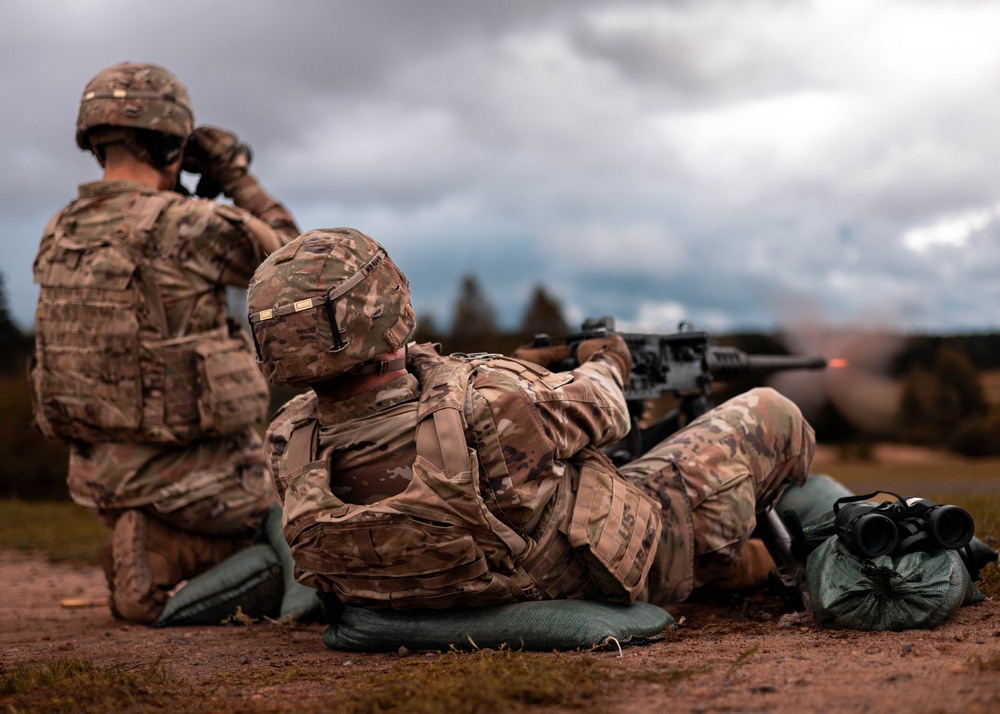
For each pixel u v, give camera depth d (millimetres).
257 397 4512
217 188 5055
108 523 4645
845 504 3145
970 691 2111
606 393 3170
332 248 2719
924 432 15812
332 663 3012
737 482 3402
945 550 2994
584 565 3061
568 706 2135
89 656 3377
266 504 4660
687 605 3857
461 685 2279
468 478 2693
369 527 2723
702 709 2078
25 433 13641
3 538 8641
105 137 4484
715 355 4789
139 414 4297
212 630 4047
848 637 2877
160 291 4328
